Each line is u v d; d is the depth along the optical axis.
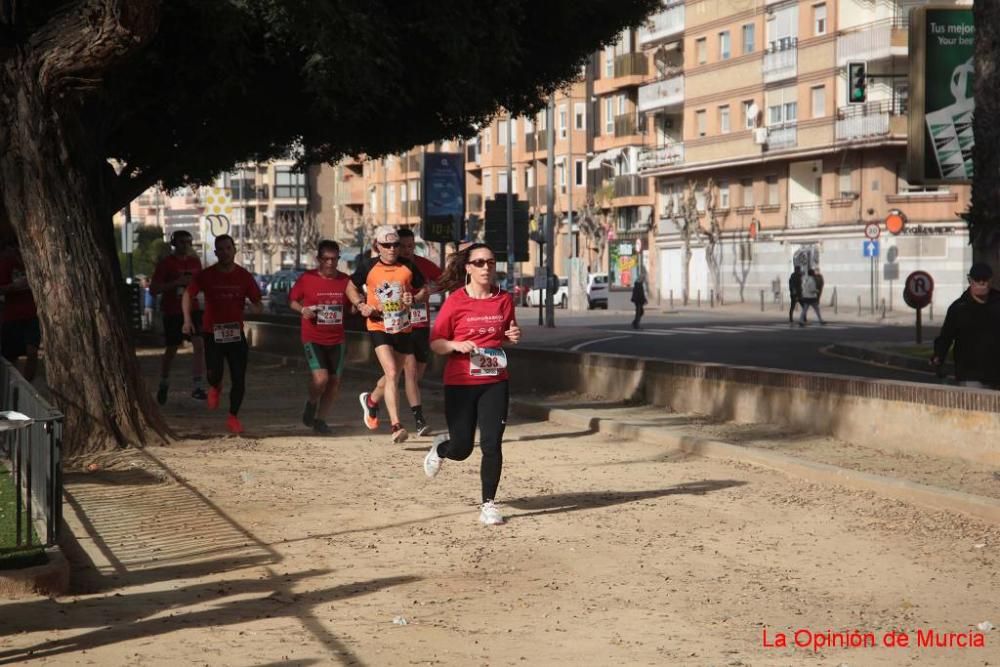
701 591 7.81
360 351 27.73
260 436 15.16
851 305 65.50
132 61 20.38
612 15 25.81
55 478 8.22
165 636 6.80
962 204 61.38
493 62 23.45
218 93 22.56
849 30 65.06
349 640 6.76
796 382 14.45
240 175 143.12
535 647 6.63
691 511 10.38
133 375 13.87
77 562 8.61
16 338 18.50
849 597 7.63
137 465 12.57
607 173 92.19
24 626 6.98
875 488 10.80
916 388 12.52
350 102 24.09
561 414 16.66
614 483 11.79
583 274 69.44
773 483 11.59
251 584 8.02
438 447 10.77
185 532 9.62
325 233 144.00
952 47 26.23
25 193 13.41
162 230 107.50
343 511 10.48
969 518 9.71
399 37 22.48
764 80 71.25
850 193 65.06
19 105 13.18
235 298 15.39
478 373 10.24
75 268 13.54
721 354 32.66
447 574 8.31
